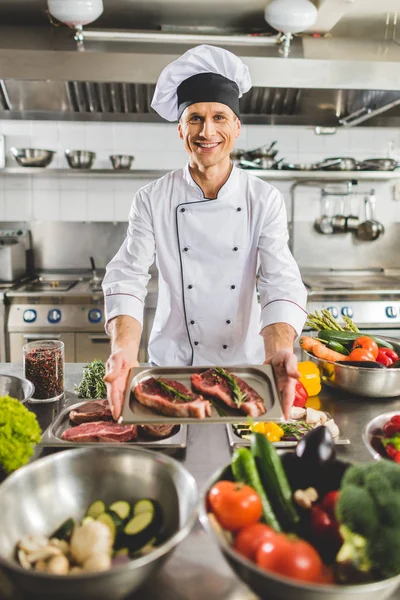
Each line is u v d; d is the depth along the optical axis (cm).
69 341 308
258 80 259
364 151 372
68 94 306
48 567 66
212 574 74
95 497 86
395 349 153
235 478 78
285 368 109
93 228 367
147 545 75
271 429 110
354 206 374
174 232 167
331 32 301
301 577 61
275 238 162
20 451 92
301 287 153
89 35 255
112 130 359
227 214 164
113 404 103
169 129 361
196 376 108
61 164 362
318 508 75
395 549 62
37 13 273
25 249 361
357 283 346
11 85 296
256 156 333
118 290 151
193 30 290
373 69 263
